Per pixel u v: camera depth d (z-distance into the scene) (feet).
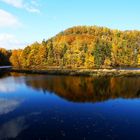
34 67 412.16
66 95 133.59
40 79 212.84
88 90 150.20
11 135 71.77
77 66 405.80
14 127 78.33
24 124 81.46
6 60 560.20
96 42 435.53
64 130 75.87
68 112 97.45
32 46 440.45
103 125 80.94
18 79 216.33
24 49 444.96
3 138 69.51
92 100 121.08
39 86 167.02
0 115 92.48
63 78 218.59
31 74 272.72
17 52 472.85
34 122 83.76
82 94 136.98
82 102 116.88
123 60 456.86
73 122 84.07
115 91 146.82
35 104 111.45
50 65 427.74
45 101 118.11
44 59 429.38
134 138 69.87
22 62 447.83
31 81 197.47
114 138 69.82
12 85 174.29
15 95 133.80
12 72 313.32
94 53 401.70
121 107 106.73
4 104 111.45
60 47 462.19
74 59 409.08
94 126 79.77
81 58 406.21
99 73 257.14
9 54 587.27
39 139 68.85
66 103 113.91
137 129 77.20
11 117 89.71
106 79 207.51
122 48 474.08
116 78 214.48
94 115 93.15
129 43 523.70
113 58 437.58
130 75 236.84
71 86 166.09
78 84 176.24
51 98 125.59
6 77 239.71
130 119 88.07
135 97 128.77
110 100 121.60
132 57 466.29
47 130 75.82
